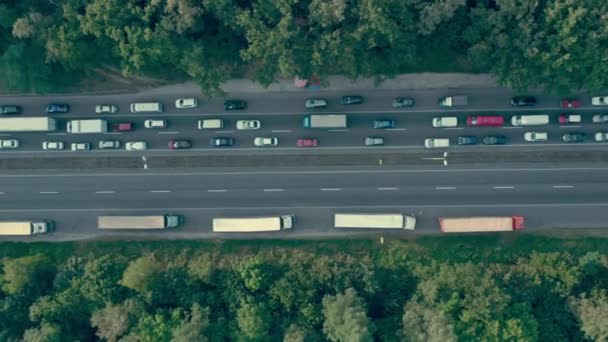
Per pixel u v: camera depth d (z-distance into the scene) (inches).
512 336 4345.5
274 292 4547.2
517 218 4694.9
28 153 4896.7
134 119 4872.0
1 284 4618.6
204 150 4857.3
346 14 4291.3
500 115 4744.1
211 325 4517.7
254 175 4845.0
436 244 4761.3
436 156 4785.9
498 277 4542.3
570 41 4160.9
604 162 4731.8
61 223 4896.7
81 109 4884.4
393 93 4790.8
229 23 4384.8
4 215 4904.0
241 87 4830.2
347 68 4419.3
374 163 4810.5
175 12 4318.4
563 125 4736.7
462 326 4372.5
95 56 4675.2
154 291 4581.7
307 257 4707.2
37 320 4598.9
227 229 4778.5
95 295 4576.8
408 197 4800.7
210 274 4586.6
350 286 4564.5
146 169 4869.6
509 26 4308.6
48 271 4781.0
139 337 4443.9
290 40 4335.6
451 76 4751.5
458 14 4407.0
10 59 4608.8
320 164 4825.3
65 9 4382.4
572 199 4749.0
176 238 4857.3
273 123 4832.7
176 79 4832.7
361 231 4808.1
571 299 4458.7
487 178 4771.2
